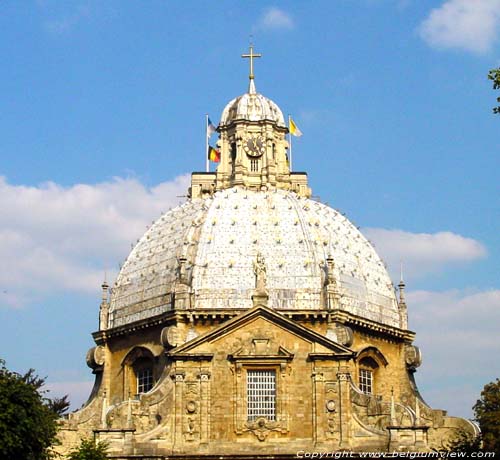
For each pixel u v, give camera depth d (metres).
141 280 116.12
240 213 117.00
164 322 109.25
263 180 128.88
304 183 130.38
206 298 110.19
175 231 118.00
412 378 117.25
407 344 117.25
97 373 116.56
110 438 97.50
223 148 131.25
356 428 99.38
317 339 100.44
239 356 100.06
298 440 98.81
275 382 100.25
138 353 112.00
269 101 133.62
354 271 115.44
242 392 99.69
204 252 113.12
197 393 99.69
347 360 100.12
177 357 100.31
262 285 102.38
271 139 130.38
